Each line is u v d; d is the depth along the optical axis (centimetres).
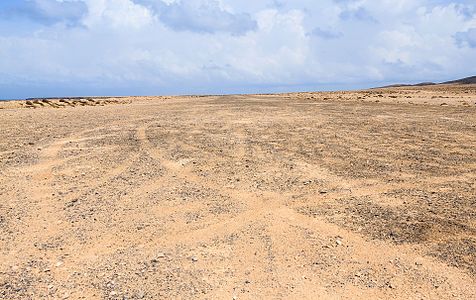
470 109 2792
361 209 717
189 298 453
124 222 663
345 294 464
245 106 3588
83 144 1364
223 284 482
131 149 1274
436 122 1945
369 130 1672
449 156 1138
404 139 1434
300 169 1002
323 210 715
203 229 637
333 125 1861
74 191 830
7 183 884
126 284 480
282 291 470
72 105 4181
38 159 1121
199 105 3966
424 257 542
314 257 546
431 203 745
